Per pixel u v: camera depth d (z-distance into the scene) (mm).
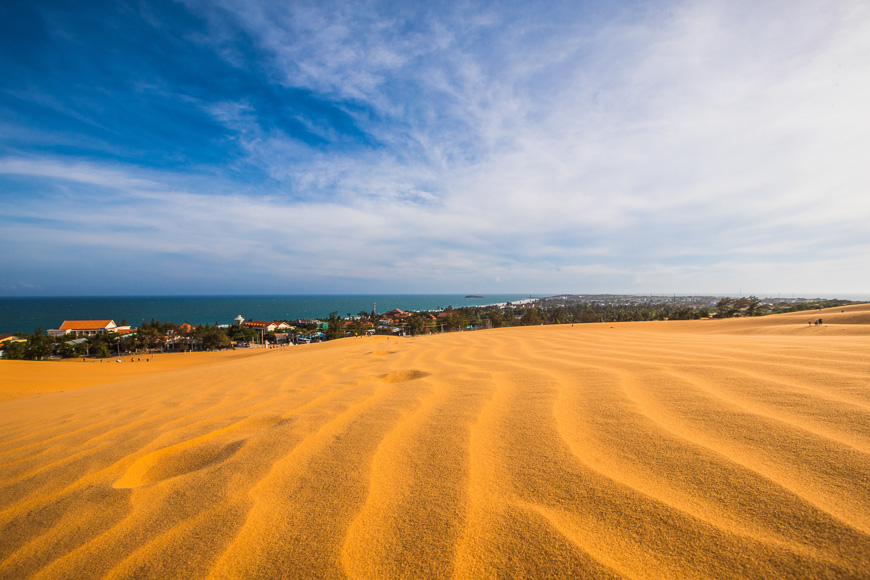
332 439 2992
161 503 2123
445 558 1560
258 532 1794
